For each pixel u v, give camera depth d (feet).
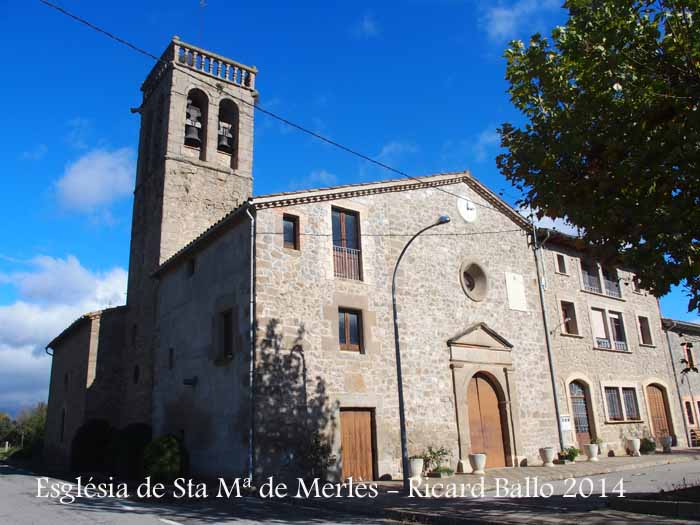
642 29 28.89
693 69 28.14
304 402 47.62
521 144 33.88
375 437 51.16
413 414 54.34
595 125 30.66
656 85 28.48
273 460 44.68
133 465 58.59
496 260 68.28
